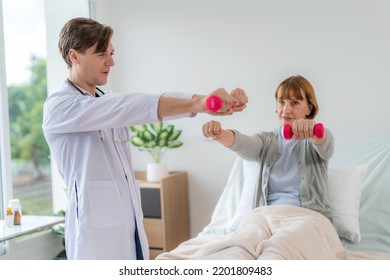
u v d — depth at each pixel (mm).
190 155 3279
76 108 1415
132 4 3354
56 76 3439
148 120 1345
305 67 2941
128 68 3402
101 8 3355
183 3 3215
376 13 2768
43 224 2400
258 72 3057
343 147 2643
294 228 1620
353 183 2277
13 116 4695
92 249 1495
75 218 1528
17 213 2371
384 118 2785
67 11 3373
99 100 1387
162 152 3344
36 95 4766
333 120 2898
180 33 3238
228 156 3174
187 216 3279
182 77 3256
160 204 2988
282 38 2982
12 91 4695
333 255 1695
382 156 2520
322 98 2914
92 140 1525
